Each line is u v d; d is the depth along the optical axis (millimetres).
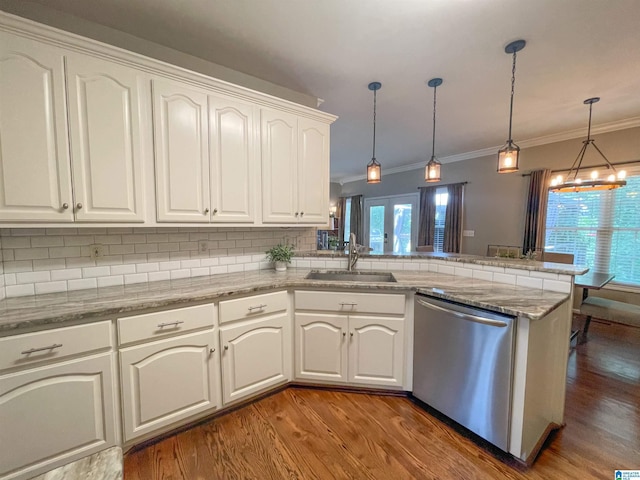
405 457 1588
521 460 1528
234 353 1926
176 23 1862
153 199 1815
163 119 1818
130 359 1558
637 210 3684
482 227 5305
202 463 1547
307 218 2541
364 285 2068
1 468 1273
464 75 2529
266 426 1828
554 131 4137
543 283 1912
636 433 1778
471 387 1694
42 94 1462
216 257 2432
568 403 2076
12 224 1434
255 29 1921
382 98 3014
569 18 1798
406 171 6809
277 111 2322
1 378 1257
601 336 3314
